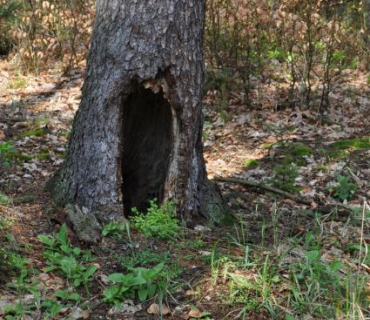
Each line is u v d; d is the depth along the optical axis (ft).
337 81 33.86
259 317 13.01
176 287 13.78
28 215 16.33
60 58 38.42
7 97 32.35
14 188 18.89
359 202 20.33
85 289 13.62
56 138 25.95
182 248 15.35
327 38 32.78
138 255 14.74
